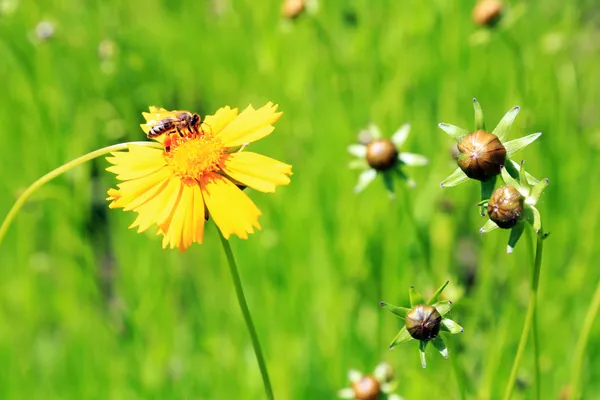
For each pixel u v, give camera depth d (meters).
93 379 0.67
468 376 0.62
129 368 0.67
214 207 0.48
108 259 0.82
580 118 0.78
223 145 0.49
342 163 0.72
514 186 0.47
